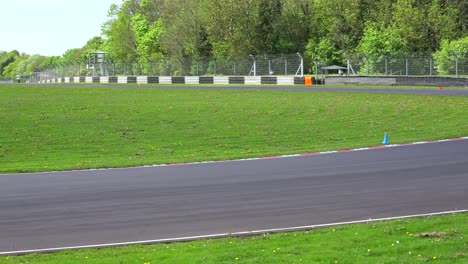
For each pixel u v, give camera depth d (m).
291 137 24.52
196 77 61.19
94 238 10.32
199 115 32.03
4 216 12.02
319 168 17.08
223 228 10.84
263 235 10.20
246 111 33.16
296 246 9.25
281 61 57.16
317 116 30.67
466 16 68.06
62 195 13.96
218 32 77.00
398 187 14.18
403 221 10.84
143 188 14.65
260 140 23.91
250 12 75.94
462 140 22.38
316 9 77.56
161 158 19.97
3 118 31.91
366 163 17.77
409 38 63.69
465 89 42.56
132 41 100.81
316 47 74.12
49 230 10.89
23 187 15.09
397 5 66.56
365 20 73.12
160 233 10.58
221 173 16.61
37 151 22.09
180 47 82.81
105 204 12.92
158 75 69.44
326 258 8.53
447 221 10.66
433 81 45.91
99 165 18.50
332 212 11.90
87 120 30.86
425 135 24.00
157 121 30.19
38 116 32.72
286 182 15.05
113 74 76.94
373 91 42.06
